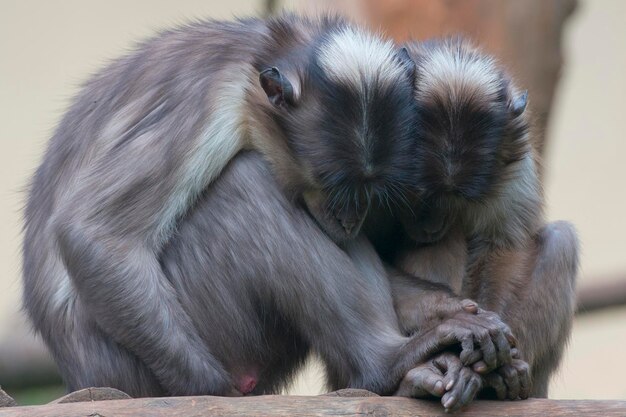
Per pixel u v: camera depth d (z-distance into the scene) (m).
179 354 11.69
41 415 10.22
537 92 18.81
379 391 11.70
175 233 12.08
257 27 12.86
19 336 18.62
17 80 26.67
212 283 12.04
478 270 13.23
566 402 10.95
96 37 27.06
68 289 12.49
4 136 26.34
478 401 11.02
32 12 27.08
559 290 12.92
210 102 12.07
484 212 12.91
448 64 12.38
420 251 13.16
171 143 11.91
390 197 12.09
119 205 11.74
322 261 11.84
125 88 12.58
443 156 12.04
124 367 12.16
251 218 11.94
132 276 11.65
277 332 12.47
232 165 12.12
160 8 27.20
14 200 25.78
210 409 10.43
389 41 12.68
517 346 12.46
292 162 11.95
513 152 12.55
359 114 11.72
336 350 11.88
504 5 18.55
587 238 27.75
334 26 12.76
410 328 12.34
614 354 25.80
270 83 12.05
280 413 10.50
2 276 25.02
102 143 12.28
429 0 18.41
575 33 28.89
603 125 28.45
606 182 28.12
